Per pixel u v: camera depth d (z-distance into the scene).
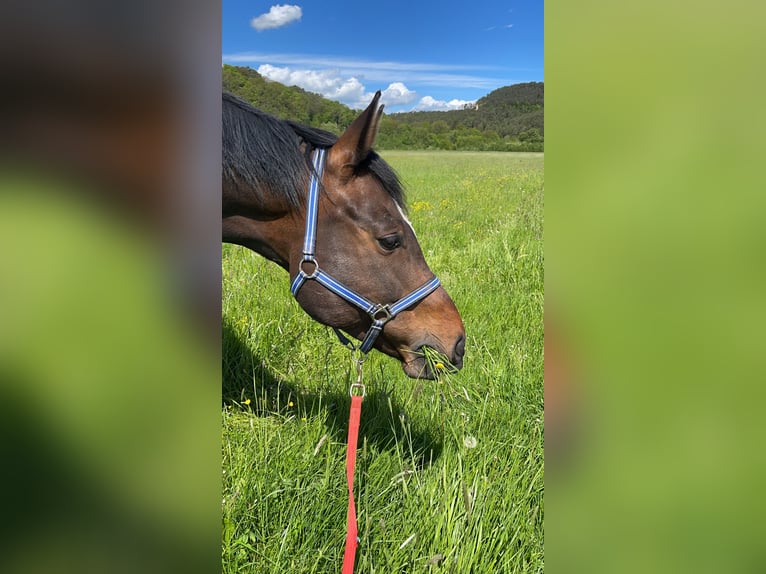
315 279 2.23
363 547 1.83
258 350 3.32
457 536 1.78
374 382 2.92
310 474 2.14
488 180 15.08
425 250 5.87
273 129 2.18
